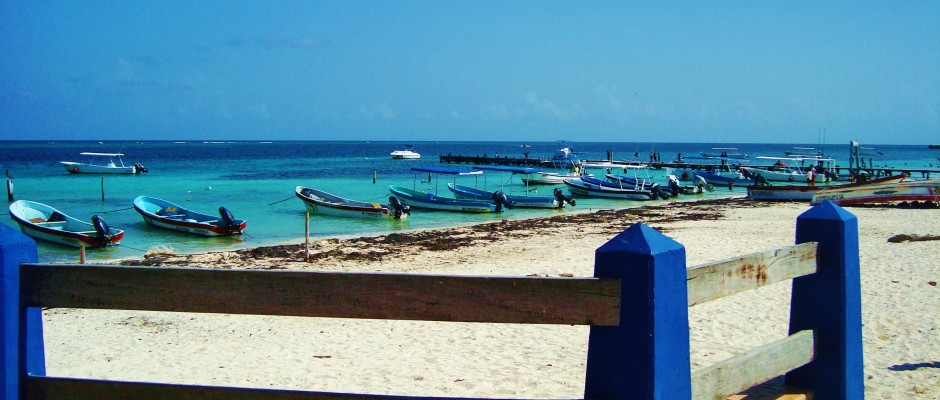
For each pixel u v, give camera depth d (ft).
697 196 148.36
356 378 23.59
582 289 9.04
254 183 172.14
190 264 59.93
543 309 9.12
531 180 165.37
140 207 93.81
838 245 13.42
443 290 9.23
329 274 9.32
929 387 18.65
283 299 9.41
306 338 29.53
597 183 146.10
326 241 73.77
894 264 41.96
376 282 9.27
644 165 218.38
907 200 98.17
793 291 14.21
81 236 72.54
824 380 13.71
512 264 54.44
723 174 191.83
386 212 102.32
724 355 24.79
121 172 198.29
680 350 9.20
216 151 481.05
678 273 9.17
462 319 9.23
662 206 118.62
